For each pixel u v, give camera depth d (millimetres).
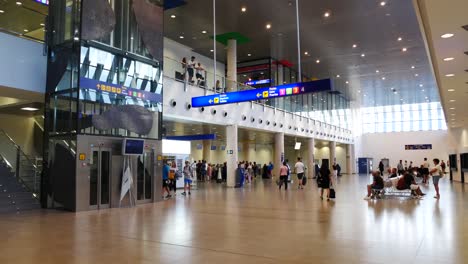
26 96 12359
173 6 16156
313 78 29422
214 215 9641
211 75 18938
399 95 37469
